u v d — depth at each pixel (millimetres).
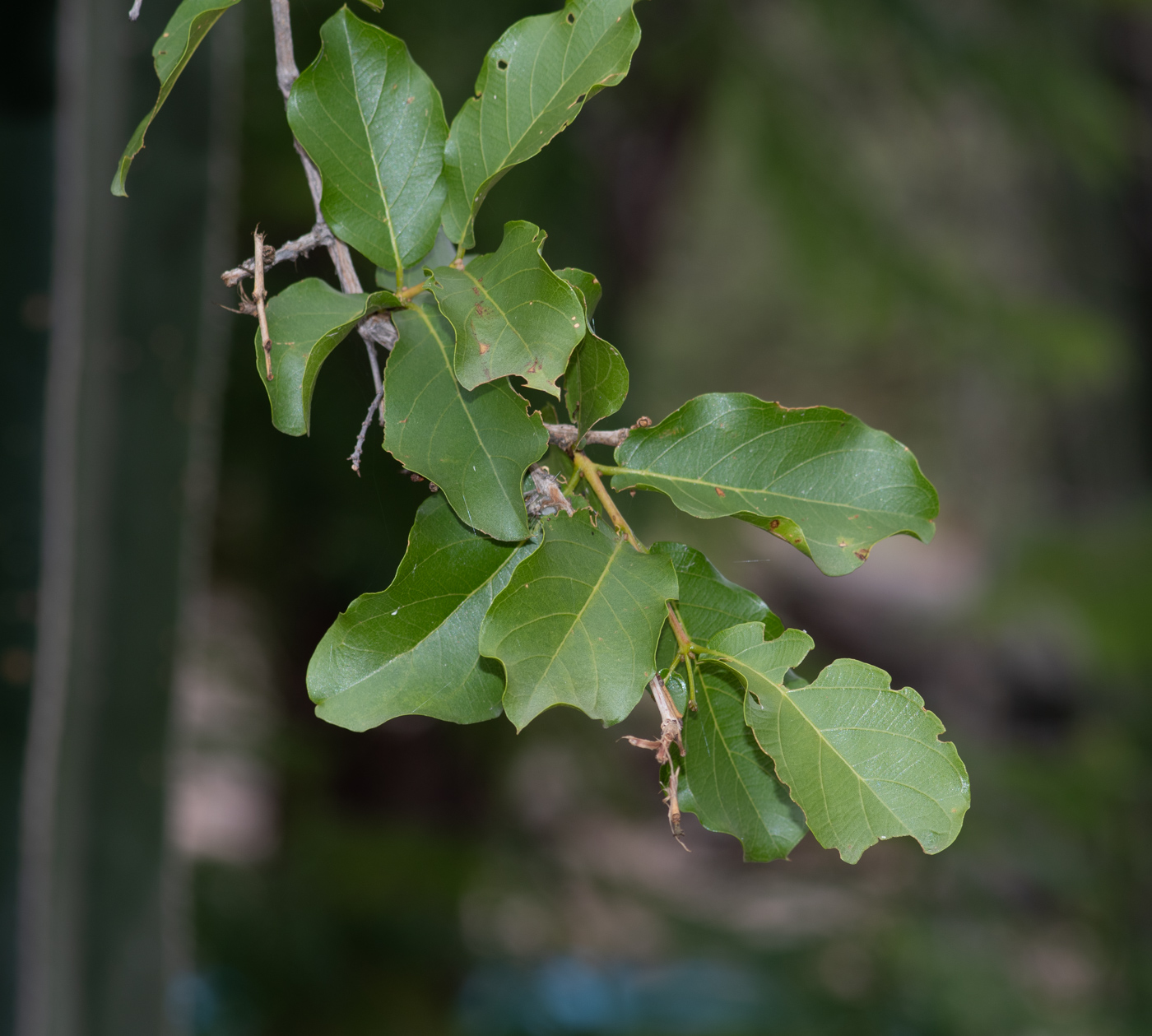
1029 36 3402
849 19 3129
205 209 1424
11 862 1280
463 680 813
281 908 2707
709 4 2969
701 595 833
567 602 800
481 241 2467
